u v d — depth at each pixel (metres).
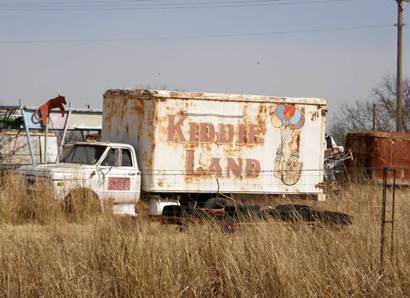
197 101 62.38
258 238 32.25
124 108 62.91
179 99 61.66
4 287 27.91
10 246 30.66
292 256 31.14
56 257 29.17
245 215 40.88
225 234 33.47
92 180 56.31
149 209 60.56
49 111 80.94
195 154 62.38
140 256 29.28
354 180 66.12
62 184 52.03
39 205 47.09
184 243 31.22
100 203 49.03
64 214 47.62
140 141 60.88
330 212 43.34
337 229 36.56
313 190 67.06
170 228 38.50
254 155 65.00
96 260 29.64
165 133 61.03
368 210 42.31
